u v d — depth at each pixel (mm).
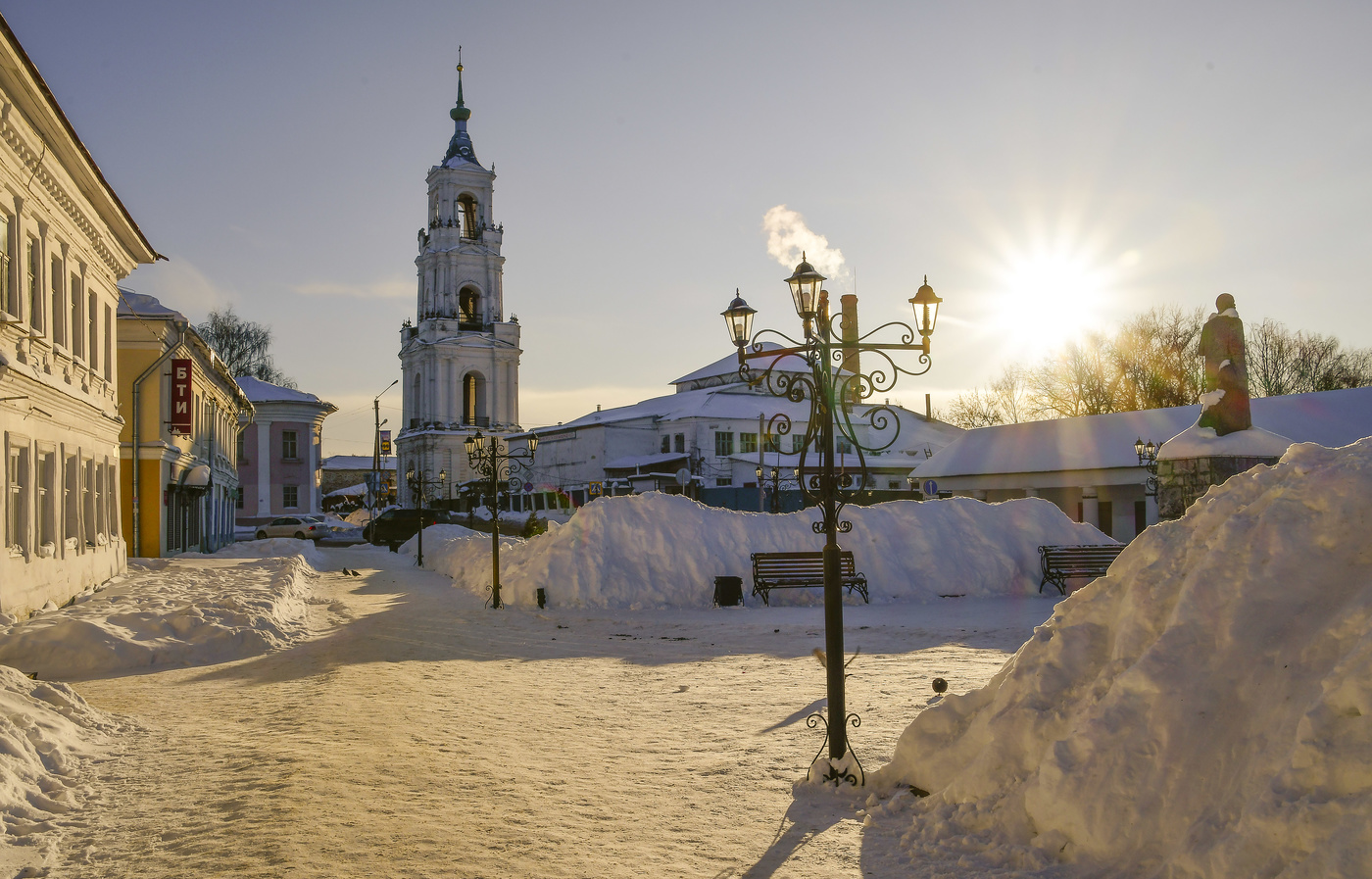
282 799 6547
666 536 21938
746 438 69812
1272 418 37219
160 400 29422
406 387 94500
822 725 8719
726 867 5344
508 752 7902
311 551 40312
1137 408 58000
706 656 13383
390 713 9430
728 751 7891
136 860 5504
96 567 20922
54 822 6230
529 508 81000
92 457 21031
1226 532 5473
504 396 90375
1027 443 43594
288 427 66000
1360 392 37219
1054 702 5801
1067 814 5055
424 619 18375
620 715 9359
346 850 5574
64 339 19062
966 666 11695
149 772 7480
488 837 5816
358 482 128250
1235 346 21953
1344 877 3756
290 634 15859
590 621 18078
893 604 20828
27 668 12828
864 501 49188
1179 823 4672
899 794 6414
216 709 10086
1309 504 5297
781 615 18703
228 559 30719
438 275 90312
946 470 45094
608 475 73125
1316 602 4945
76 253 20062
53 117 15820
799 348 7840
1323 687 4363
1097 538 24641
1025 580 22703
